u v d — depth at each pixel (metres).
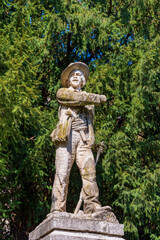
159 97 11.80
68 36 12.76
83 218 6.20
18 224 11.70
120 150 11.37
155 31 12.73
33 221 11.59
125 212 10.96
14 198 11.03
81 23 11.91
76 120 6.88
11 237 11.46
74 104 6.87
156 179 11.14
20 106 9.22
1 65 9.81
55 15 11.77
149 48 11.98
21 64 9.24
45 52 11.81
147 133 12.45
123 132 11.55
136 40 12.53
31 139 11.53
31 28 11.51
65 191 6.61
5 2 11.46
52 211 6.52
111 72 11.71
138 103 11.45
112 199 11.80
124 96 12.37
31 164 10.84
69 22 11.93
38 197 11.52
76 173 11.34
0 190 10.62
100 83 11.44
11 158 10.30
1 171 9.53
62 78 7.32
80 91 7.16
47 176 11.82
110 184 11.80
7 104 8.88
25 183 11.67
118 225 6.29
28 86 9.82
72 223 6.07
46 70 12.56
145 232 11.73
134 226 11.03
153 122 12.09
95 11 12.01
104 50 12.55
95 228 6.14
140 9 12.48
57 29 11.80
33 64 10.55
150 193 11.22
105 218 6.32
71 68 7.21
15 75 9.15
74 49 12.97
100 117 11.88
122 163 11.57
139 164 11.57
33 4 11.58
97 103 6.90
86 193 6.54
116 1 12.80
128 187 11.65
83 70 7.32
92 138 6.89
